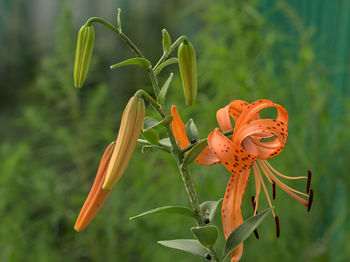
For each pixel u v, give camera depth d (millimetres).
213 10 967
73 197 970
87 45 476
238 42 948
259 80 916
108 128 976
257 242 909
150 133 473
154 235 958
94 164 972
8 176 916
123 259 1021
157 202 979
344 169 915
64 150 962
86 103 1017
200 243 473
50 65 935
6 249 944
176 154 482
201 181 934
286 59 969
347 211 909
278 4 974
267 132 462
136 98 455
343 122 919
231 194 483
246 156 455
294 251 920
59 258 980
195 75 484
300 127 909
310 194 496
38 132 1001
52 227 1022
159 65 476
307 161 902
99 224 963
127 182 988
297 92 952
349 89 1000
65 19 906
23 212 974
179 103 980
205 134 934
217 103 926
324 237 938
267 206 897
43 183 933
